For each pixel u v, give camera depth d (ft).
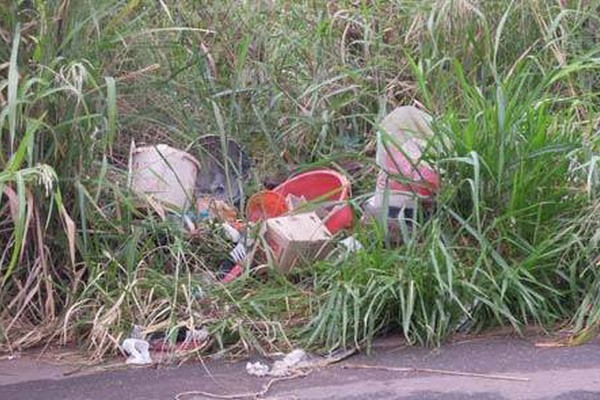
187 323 20.95
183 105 26.58
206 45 28.32
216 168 26.53
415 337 20.77
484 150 22.34
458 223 22.26
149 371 20.01
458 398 18.20
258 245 23.34
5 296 22.07
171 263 22.86
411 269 20.83
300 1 30.73
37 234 21.79
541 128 22.57
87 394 18.95
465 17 27.71
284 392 18.71
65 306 21.91
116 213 22.81
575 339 20.66
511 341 20.84
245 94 27.84
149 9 26.16
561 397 18.13
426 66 27.40
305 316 21.53
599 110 26.04
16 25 21.66
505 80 25.54
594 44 27.94
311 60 28.96
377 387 18.81
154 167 24.32
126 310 21.31
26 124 21.56
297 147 27.76
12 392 19.25
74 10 22.61
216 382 19.30
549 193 22.34
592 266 21.47
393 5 29.60
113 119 21.25
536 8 27.91
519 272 21.44
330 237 23.13
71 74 21.83
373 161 24.77
